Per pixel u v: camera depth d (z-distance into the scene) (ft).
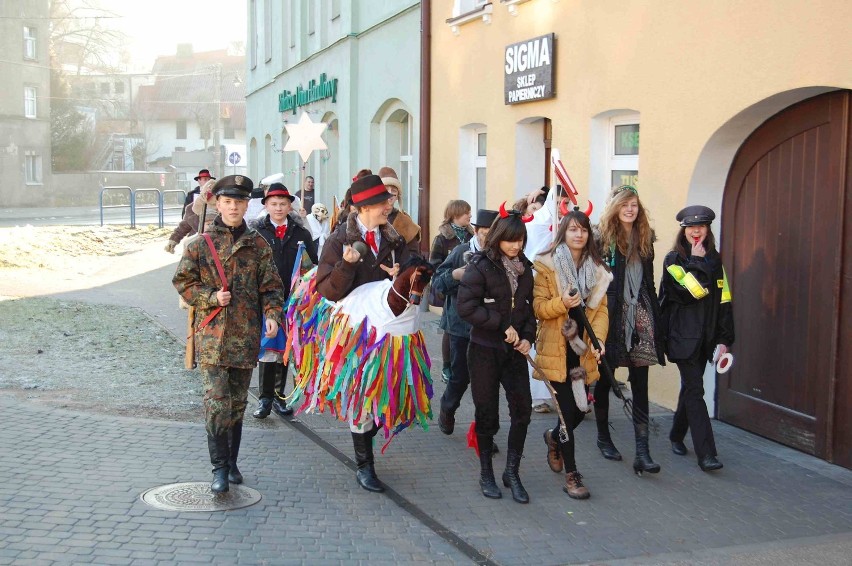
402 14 46.14
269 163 87.56
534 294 19.01
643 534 16.99
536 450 22.20
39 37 161.99
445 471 20.53
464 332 22.18
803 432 22.17
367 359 18.34
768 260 23.24
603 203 29.89
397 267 18.63
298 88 69.36
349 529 16.80
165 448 20.83
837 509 18.38
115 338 34.27
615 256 20.36
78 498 17.31
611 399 27.02
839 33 19.81
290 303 21.84
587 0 29.32
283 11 76.28
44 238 69.72
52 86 185.88
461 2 38.68
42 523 15.99
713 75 23.71
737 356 24.48
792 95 21.54
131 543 15.39
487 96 36.68
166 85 259.80
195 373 29.09
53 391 25.72
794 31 20.98
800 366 22.25
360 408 18.49
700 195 24.94
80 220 117.91
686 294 20.31
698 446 20.52
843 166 20.75
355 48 54.24
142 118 237.66
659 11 25.80
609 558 15.89
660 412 25.62
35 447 20.25
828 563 15.71
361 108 53.62
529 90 32.63
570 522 17.54
